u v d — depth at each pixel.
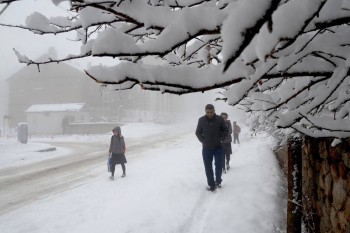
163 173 8.34
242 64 0.91
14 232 4.93
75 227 4.89
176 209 5.00
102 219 5.07
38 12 1.20
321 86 1.38
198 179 6.95
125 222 4.68
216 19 0.77
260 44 0.65
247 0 0.50
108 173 9.73
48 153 17.58
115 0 0.90
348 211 1.92
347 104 1.39
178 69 0.92
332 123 1.29
